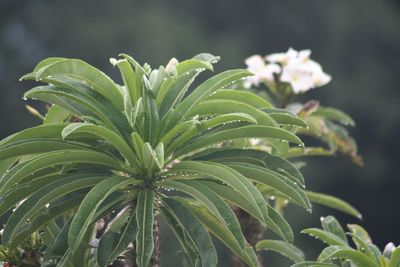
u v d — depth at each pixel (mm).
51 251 4633
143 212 4711
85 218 4406
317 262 4980
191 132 4840
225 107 4871
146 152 4633
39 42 35531
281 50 36438
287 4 36531
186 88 4965
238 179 4543
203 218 5035
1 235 5141
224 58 34031
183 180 4816
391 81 35719
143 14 34781
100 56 34406
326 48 36406
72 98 4746
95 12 35531
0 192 4582
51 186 4785
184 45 33812
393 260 4914
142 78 4852
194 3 36406
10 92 32500
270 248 5684
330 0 36594
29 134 4758
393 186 32812
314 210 26172
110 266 5266
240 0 36281
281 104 7059
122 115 4875
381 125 34125
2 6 36062
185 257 4895
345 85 34594
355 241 5020
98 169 4930
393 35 36656
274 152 6016
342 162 31500
